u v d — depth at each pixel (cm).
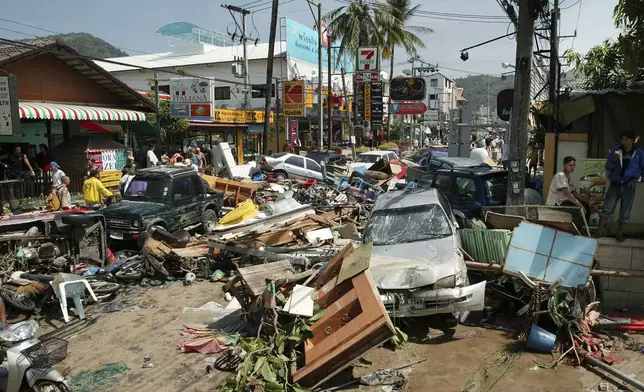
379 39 3997
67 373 596
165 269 968
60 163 1770
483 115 7319
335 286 611
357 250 647
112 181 1805
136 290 917
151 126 2403
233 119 3152
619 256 716
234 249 976
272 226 1071
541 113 1245
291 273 703
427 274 658
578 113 1005
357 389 539
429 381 547
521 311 665
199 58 4181
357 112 3966
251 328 688
